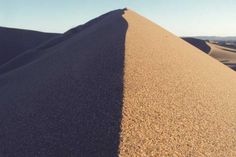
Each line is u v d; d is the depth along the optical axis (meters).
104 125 11.58
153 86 15.27
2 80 28.03
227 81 21.81
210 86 18.39
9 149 12.23
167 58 20.84
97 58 19.16
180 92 15.62
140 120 11.87
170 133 11.57
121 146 10.13
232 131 13.16
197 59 25.53
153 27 32.03
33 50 47.06
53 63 25.02
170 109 13.47
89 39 28.14
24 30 74.25
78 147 10.76
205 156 10.66
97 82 15.62
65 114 13.47
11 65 42.03
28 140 12.43
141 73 16.42
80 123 12.28
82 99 14.35
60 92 16.20
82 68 18.55
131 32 24.58
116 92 13.98
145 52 20.19
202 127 12.73
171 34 35.03
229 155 11.11
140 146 10.31
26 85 21.61
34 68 27.30
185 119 12.98
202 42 93.88
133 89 14.34
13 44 67.31
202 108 14.63
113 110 12.48
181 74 18.45
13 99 18.94
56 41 48.59
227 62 62.31
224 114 14.82
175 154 10.35
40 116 14.30
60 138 11.72
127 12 37.38
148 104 13.32
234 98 17.84
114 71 16.39
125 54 18.62
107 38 24.17
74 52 25.33
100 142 10.63
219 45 110.94
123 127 11.18
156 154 10.10
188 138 11.56
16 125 14.36
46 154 10.98
